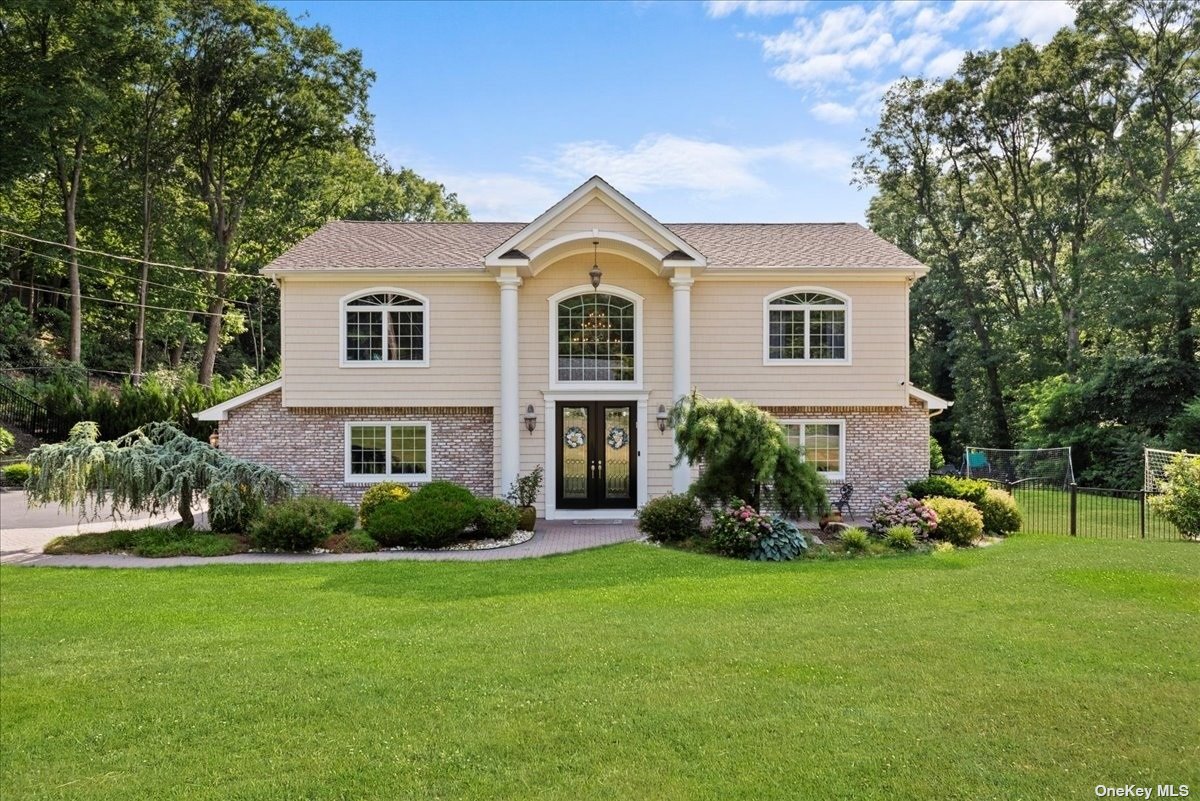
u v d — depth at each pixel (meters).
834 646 7.64
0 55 29.53
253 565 12.95
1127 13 32.41
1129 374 29.12
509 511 16.19
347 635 8.30
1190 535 15.89
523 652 7.53
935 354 44.19
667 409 19.23
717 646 7.68
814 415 19.59
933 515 14.86
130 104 35.47
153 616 9.29
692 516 15.10
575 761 5.10
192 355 48.12
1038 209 38.59
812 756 5.12
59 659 7.50
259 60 36.78
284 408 19.39
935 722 5.66
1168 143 32.69
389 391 19.33
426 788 4.78
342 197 44.72
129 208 37.75
